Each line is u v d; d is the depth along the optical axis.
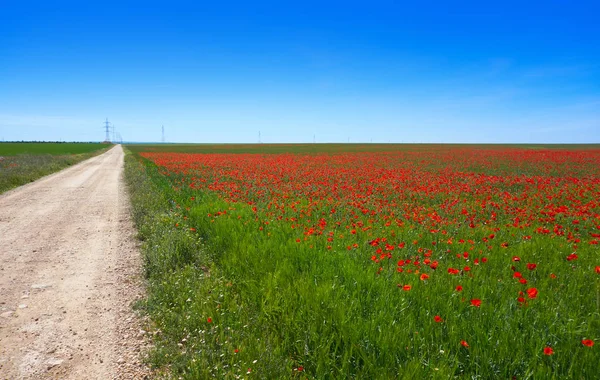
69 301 5.62
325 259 6.10
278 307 4.42
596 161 42.94
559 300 4.48
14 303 5.55
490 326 3.85
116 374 3.83
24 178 22.38
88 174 27.81
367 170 28.47
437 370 3.10
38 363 4.02
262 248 6.82
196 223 9.73
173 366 3.85
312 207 11.34
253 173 25.77
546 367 3.17
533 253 6.71
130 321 4.97
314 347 3.77
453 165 37.09
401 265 5.53
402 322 3.98
